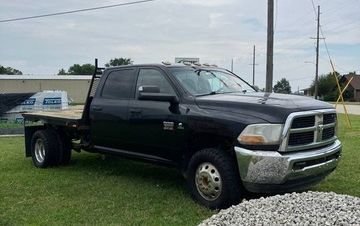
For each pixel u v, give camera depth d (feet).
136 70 22.84
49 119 27.53
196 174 18.97
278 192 17.66
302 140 17.72
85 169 27.40
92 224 16.56
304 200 13.23
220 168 17.79
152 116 20.92
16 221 16.93
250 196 18.92
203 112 18.83
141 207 18.78
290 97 19.53
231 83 22.72
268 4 56.13
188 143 19.54
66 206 18.99
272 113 17.33
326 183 22.53
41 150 28.58
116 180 24.06
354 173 24.88
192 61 24.89
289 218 11.66
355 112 102.94
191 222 16.74
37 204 19.34
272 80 56.29
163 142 20.52
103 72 24.68
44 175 25.64
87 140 26.13
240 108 18.15
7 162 30.68
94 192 21.43
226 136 17.84
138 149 22.02
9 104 76.89
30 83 187.93
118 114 22.71
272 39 56.24
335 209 12.29
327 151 18.52
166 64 21.97
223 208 17.92
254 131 17.12
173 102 20.17
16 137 53.06
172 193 21.06
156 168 27.17
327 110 18.92
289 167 16.81
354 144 37.06
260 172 16.85
